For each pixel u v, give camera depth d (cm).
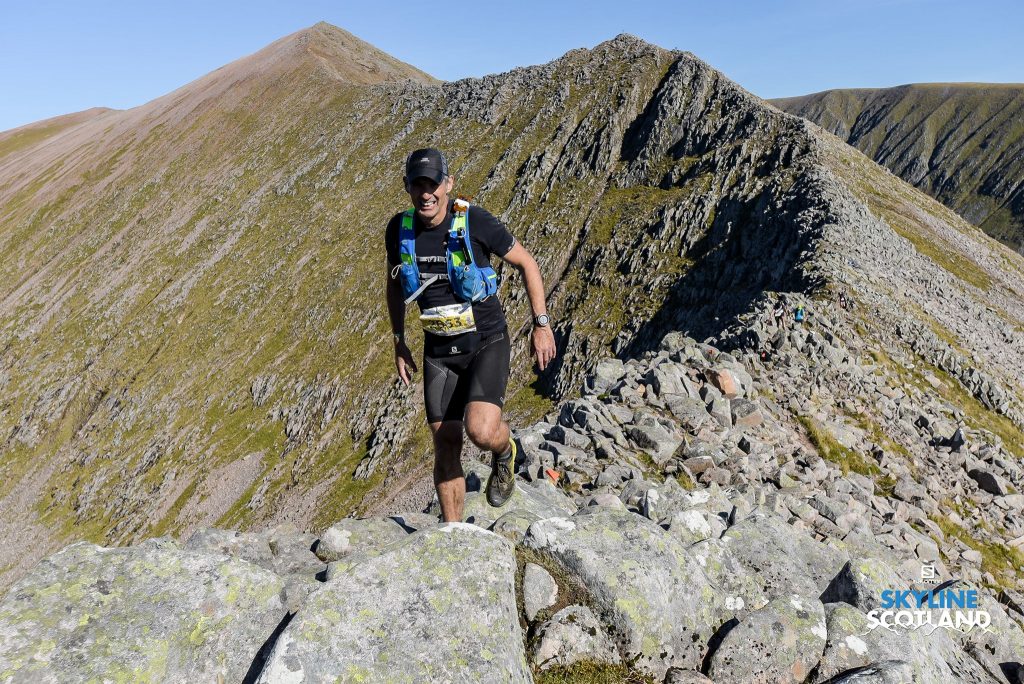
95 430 13188
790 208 8575
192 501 10681
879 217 9006
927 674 430
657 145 12631
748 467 1391
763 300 4159
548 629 438
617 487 1073
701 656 450
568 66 16038
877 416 2495
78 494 12025
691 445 1411
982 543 1828
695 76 13288
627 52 15588
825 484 1543
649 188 12131
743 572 537
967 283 8088
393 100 18538
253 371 12731
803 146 10550
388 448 9450
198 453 11594
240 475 10712
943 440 2512
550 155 14012
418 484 7712
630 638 441
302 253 15150
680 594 470
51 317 16388
